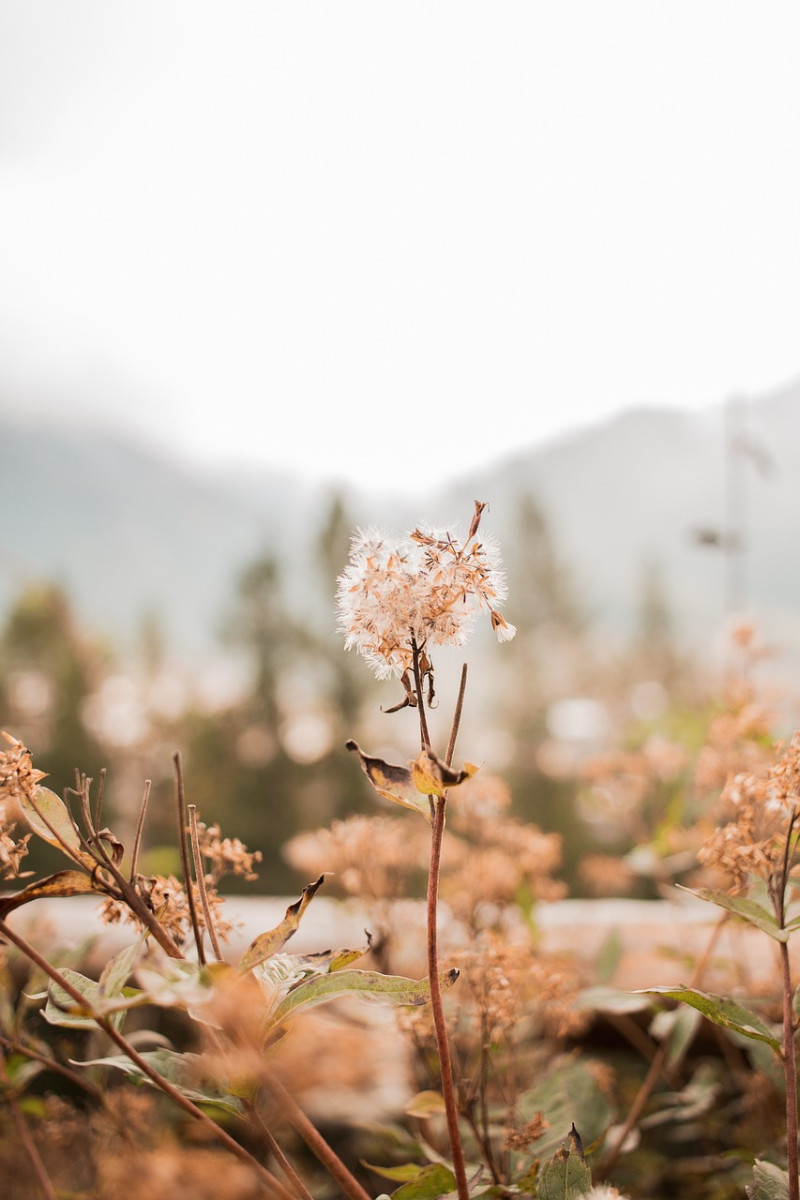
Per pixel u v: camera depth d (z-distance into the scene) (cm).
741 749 73
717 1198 70
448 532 46
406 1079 78
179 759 47
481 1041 60
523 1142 55
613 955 81
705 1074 73
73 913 97
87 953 62
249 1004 45
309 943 88
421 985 47
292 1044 68
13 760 46
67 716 313
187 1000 41
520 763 368
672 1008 74
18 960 77
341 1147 78
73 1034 78
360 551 45
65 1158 67
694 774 84
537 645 526
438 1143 66
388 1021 65
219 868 52
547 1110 61
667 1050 67
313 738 386
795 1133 48
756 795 52
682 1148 78
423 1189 52
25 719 322
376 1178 74
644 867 88
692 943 94
